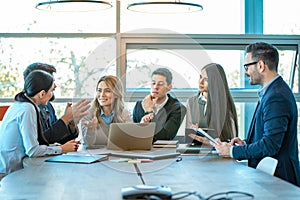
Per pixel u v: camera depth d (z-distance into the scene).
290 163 3.26
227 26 5.48
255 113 3.43
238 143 3.47
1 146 3.37
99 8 3.98
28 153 3.29
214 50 5.43
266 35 5.43
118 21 5.39
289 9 5.50
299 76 5.49
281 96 3.23
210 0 5.46
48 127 4.02
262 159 2.98
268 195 1.99
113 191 2.11
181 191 2.08
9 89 5.39
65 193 2.07
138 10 4.09
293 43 5.43
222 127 3.77
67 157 3.11
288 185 2.21
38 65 4.37
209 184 2.25
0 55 5.37
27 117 3.32
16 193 2.08
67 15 5.39
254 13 5.49
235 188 2.14
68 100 5.38
